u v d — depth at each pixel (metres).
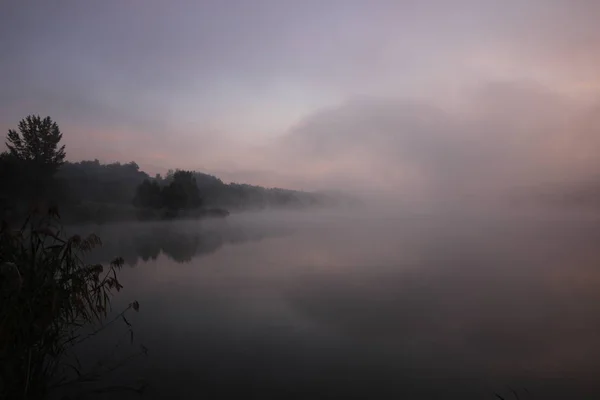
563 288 11.63
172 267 14.94
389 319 8.35
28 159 41.16
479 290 11.23
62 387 4.93
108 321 7.95
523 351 6.54
